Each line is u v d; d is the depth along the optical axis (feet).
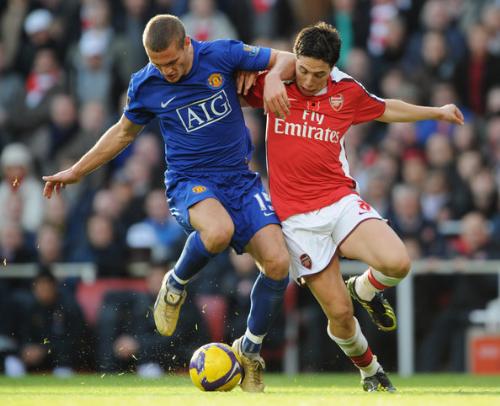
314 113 82.23
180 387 93.56
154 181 157.17
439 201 152.87
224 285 128.57
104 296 127.13
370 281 82.58
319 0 180.75
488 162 160.56
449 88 171.83
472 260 134.82
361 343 81.82
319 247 81.92
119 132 82.69
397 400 67.15
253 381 80.43
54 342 127.75
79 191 164.25
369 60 175.01
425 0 183.21
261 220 80.02
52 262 140.36
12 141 177.68
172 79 78.38
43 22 184.24
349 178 83.56
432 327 129.59
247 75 80.94
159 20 76.64
